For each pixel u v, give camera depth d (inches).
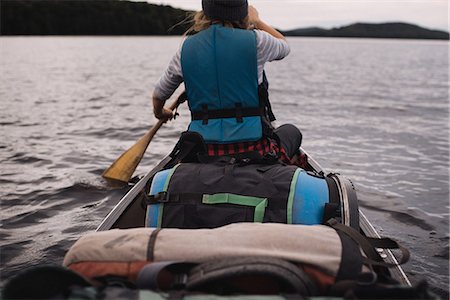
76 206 181.2
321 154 287.3
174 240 65.7
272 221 83.4
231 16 103.3
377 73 1129.4
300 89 705.0
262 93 104.2
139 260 64.4
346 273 61.6
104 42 2790.4
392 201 198.7
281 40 109.2
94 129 352.5
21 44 2287.2
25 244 148.6
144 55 1679.4
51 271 54.9
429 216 181.3
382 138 342.0
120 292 56.8
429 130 381.1
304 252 63.6
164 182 89.8
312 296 58.3
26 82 714.8
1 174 223.6
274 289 59.2
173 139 327.0
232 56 100.9
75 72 934.4
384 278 63.9
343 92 676.1
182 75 106.0
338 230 68.8
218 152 103.0
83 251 66.3
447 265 139.7
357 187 218.5
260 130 103.0
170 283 61.9
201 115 104.8
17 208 178.9
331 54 2364.7
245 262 59.0
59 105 484.7
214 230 68.3
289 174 87.9
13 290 52.8
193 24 109.7
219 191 86.4
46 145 291.9
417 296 54.3
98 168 236.2
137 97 573.3
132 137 328.8
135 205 116.6
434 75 1115.3
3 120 381.7
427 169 256.2
